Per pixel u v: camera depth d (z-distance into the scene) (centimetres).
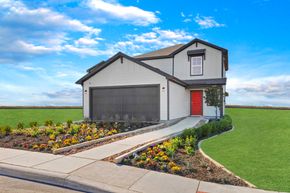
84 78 1892
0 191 505
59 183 564
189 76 2123
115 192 500
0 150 838
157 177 587
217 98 1773
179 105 1861
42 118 2127
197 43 2105
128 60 1744
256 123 1820
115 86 1788
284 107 2872
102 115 1833
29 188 529
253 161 754
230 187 539
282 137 1179
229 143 1041
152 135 1147
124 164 680
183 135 1050
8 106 2728
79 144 891
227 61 2314
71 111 2784
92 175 584
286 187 542
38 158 729
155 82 1645
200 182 565
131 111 1722
